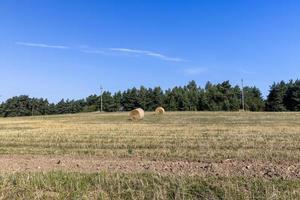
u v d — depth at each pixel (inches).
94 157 754.2
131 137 1084.5
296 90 4630.9
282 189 429.7
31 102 5241.1
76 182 467.8
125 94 5285.4
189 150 807.7
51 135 1186.0
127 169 556.1
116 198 420.5
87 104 5482.3
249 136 1058.1
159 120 2134.6
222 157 709.9
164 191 429.7
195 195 425.1
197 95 5059.1
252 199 403.2
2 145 965.8
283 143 893.8
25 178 486.6
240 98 5000.0
